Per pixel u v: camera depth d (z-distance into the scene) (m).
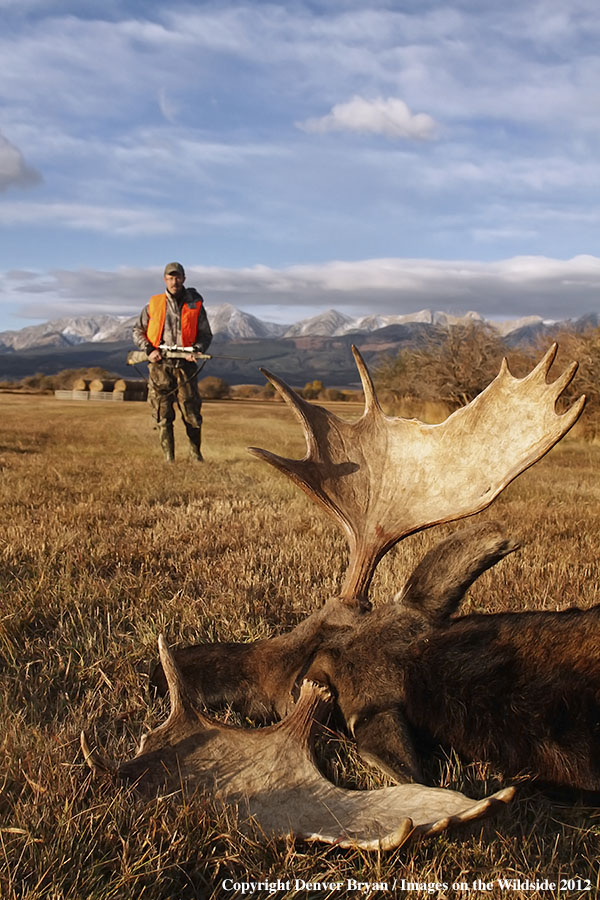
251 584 4.62
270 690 2.66
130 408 40.12
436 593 2.67
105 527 6.38
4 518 6.64
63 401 52.50
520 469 2.89
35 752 2.50
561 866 2.03
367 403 3.36
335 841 1.96
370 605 2.86
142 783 2.26
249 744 2.37
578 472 11.91
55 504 7.54
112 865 1.99
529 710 2.24
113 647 3.58
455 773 2.33
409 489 3.15
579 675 2.23
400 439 3.27
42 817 2.10
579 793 2.22
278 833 2.08
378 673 2.48
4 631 3.69
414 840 1.94
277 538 6.09
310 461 3.16
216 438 18.22
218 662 2.72
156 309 11.12
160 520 6.85
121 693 3.14
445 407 25.05
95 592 4.34
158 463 11.52
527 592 4.47
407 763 2.21
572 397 18.91
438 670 2.38
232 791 2.23
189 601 4.21
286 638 2.75
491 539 2.70
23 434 17.83
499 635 2.43
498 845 2.10
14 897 1.85
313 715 2.41
